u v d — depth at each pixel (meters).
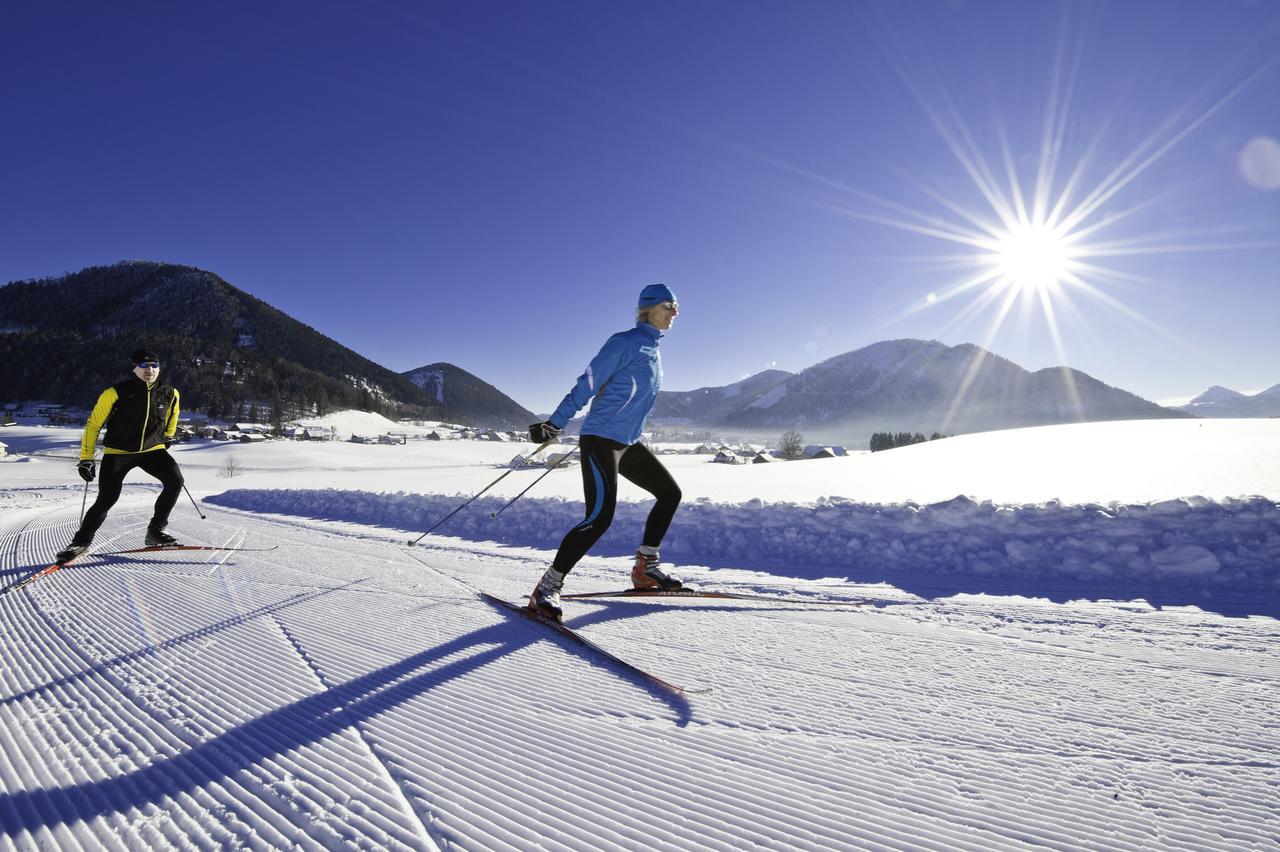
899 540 4.86
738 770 1.65
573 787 1.57
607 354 3.06
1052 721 1.94
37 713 2.02
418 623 3.06
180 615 3.20
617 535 5.98
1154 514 4.27
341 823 1.40
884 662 2.50
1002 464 12.16
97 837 1.35
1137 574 3.92
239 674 2.36
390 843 1.32
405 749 1.76
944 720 1.95
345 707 2.06
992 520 4.76
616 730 1.89
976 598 3.57
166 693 2.18
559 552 3.09
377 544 5.80
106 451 4.76
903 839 1.34
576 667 2.44
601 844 1.33
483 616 3.19
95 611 3.27
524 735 1.86
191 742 1.81
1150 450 12.15
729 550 5.29
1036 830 1.38
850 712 2.01
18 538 5.93
